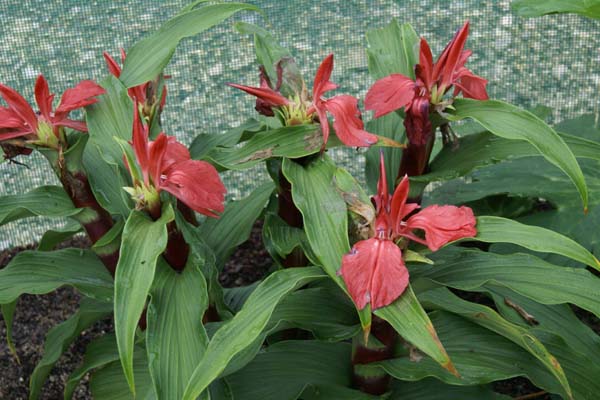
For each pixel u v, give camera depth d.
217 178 0.73
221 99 1.44
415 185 0.86
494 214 1.15
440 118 0.80
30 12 1.54
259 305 0.70
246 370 0.85
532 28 1.51
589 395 0.83
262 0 1.52
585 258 0.70
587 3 0.95
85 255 0.90
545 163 1.11
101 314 0.96
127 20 1.53
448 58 0.77
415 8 1.54
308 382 0.84
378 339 0.79
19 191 1.35
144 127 0.71
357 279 0.68
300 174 0.75
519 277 0.77
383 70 0.86
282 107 0.78
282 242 0.84
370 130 0.92
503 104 0.77
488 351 0.83
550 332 0.84
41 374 0.95
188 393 0.67
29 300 1.20
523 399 1.01
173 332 0.73
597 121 1.17
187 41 1.53
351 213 0.72
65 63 1.48
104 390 0.90
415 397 0.87
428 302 0.80
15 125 0.76
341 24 1.52
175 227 0.75
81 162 0.80
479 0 1.54
